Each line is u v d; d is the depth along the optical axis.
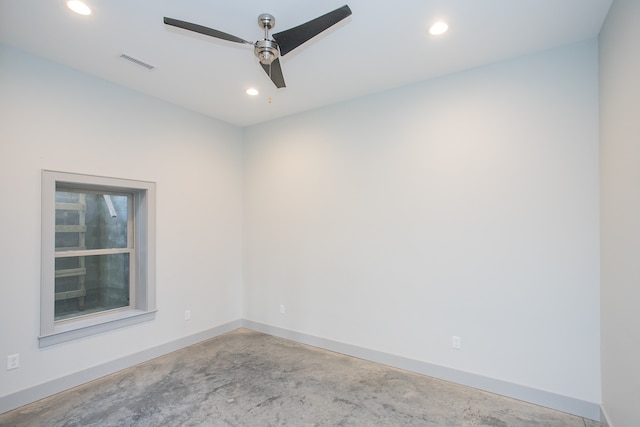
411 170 3.24
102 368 3.10
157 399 2.69
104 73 3.04
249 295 4.51
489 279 2.83
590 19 2.24
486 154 2.86
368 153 3.51
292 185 4.12
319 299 3.85
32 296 2.68
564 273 2.54
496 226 2.81
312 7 2.12
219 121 4.33
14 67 2.61
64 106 2.89
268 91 3.44
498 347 2.79
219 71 3.00
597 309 2.42
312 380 3.02
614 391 2.11
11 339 2.56
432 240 3.11
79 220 3.20
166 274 3.68
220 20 2.26
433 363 3.08
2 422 2.37
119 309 3.46
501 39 2.48
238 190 4.56
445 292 3.04
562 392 2.53
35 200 2.71
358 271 3.56
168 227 3.71
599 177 2.42
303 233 4.00
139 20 2.25
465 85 2.96
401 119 3.30
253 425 2.35
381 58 2.76
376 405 2.60
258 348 3.81
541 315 2.62
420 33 2.40
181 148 3.87
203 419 2.42
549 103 2.61
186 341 3.87
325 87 3.34
